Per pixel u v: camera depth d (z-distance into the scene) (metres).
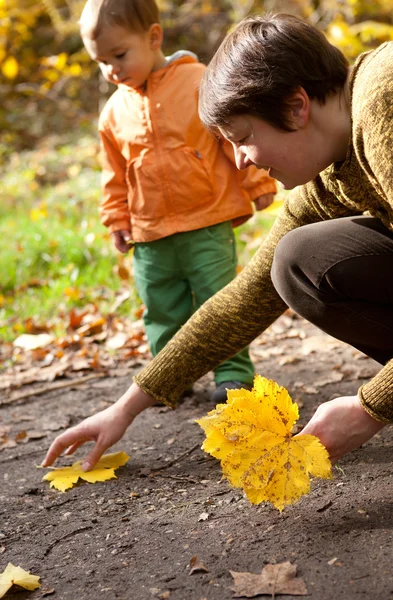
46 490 2.11
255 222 5.03
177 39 9.33
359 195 1.69
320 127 1.61
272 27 1.60
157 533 1.76
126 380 3.18
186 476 2.11
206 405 2.74
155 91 2.76
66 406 2.92
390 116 1.46
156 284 2.85
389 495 1.78
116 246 2.94
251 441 1.65
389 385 1.54
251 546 1.64
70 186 6.34
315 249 1.86
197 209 2.75
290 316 3.84
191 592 1.49
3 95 9.71
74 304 4.22
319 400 2.62
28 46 10.06
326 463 1.57
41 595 1.56
